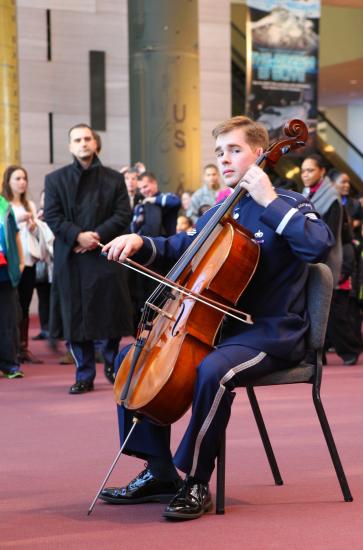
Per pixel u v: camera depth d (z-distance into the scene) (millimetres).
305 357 4910
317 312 4855
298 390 9102
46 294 14742
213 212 5074
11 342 10562
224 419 4570
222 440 4668
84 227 9086
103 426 7273
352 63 28016
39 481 5492
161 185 18422
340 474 4902
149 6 18297
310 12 18438
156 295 4836
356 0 23047
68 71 19859
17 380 10352
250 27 18141
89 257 9062
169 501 4965
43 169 19688
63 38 19812
